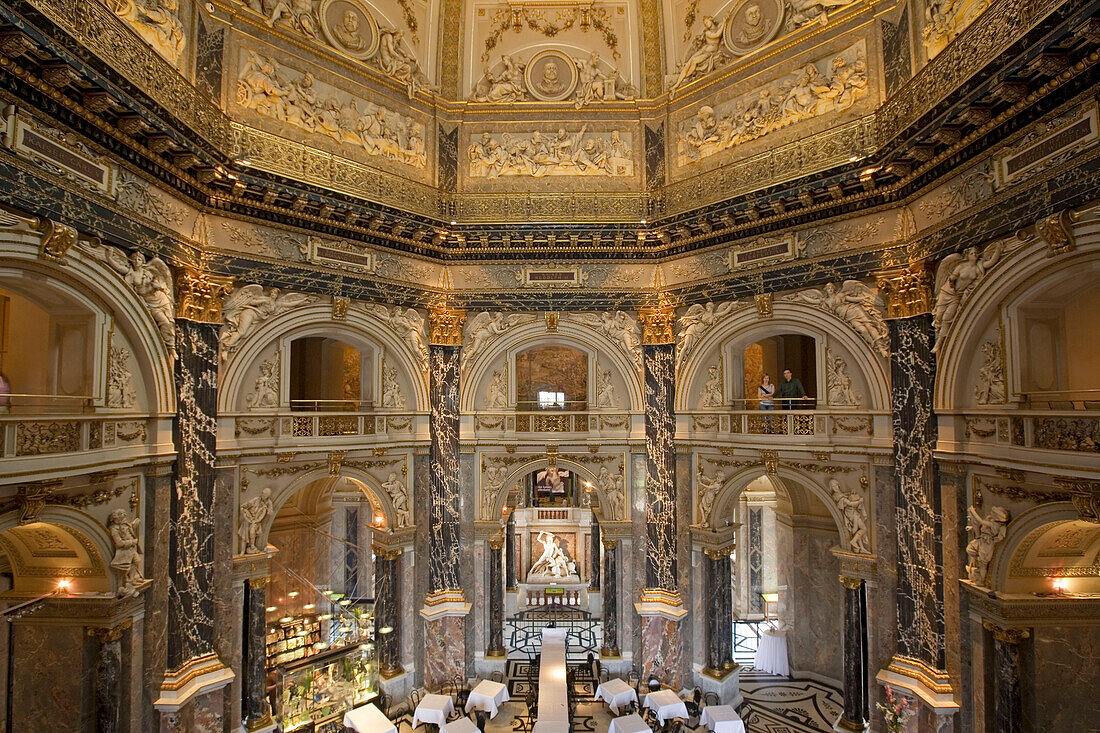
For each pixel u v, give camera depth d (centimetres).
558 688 1498
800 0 1421
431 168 1661
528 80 1703
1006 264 979
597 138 1688
